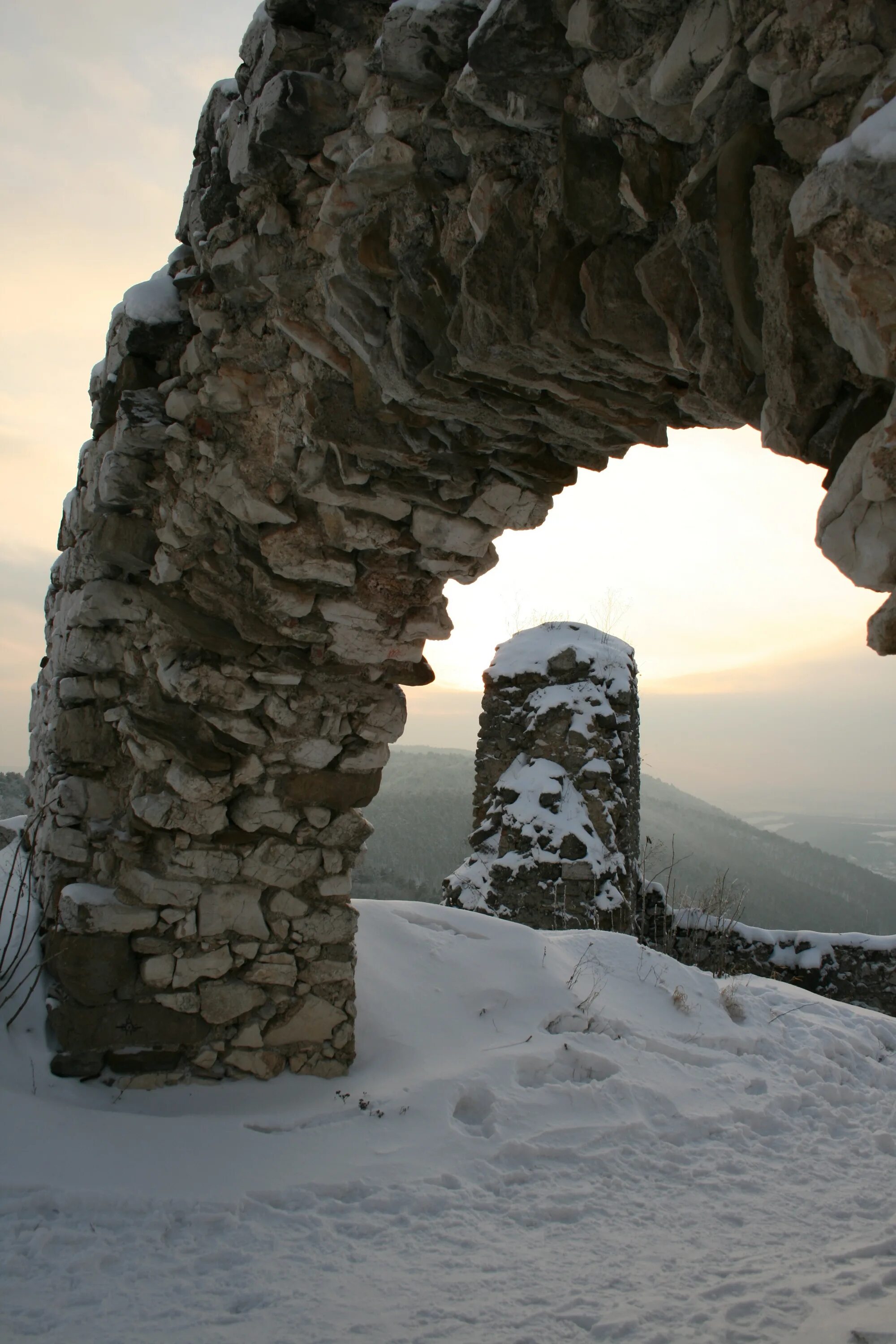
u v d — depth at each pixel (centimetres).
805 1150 440
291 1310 275
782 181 172
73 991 418
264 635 417
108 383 432
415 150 267
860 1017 643
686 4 184
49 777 483
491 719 955
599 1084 459
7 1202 314
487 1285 296
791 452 179
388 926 579
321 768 457
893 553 150
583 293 227
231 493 385
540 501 374
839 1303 291
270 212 325
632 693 980
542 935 629
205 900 441
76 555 484
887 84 151
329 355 333
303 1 292
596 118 212
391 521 389
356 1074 453
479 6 230
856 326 151
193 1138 374
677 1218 356
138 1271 290
